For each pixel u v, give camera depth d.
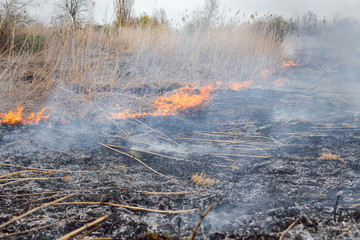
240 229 1.42
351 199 1.67
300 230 1.38
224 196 1.78
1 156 2.35
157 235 1.35
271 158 2.45
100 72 5.32
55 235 1.35
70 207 1.60
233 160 2.43
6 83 3.99
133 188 1.88
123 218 1.50
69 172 2.11
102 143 2.81
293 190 1.84
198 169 2.25
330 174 2.08
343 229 1.34
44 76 4.38
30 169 2.14
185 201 1.73
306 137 2.96
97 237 1.34
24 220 1.46
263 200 1.72
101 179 2.01
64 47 4.76
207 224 1.47
